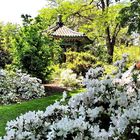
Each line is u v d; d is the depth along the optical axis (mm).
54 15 23641
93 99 3002
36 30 12797
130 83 3260
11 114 7676
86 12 23781
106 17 21078
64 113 2916
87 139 2402
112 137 2422
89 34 23688
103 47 24234
